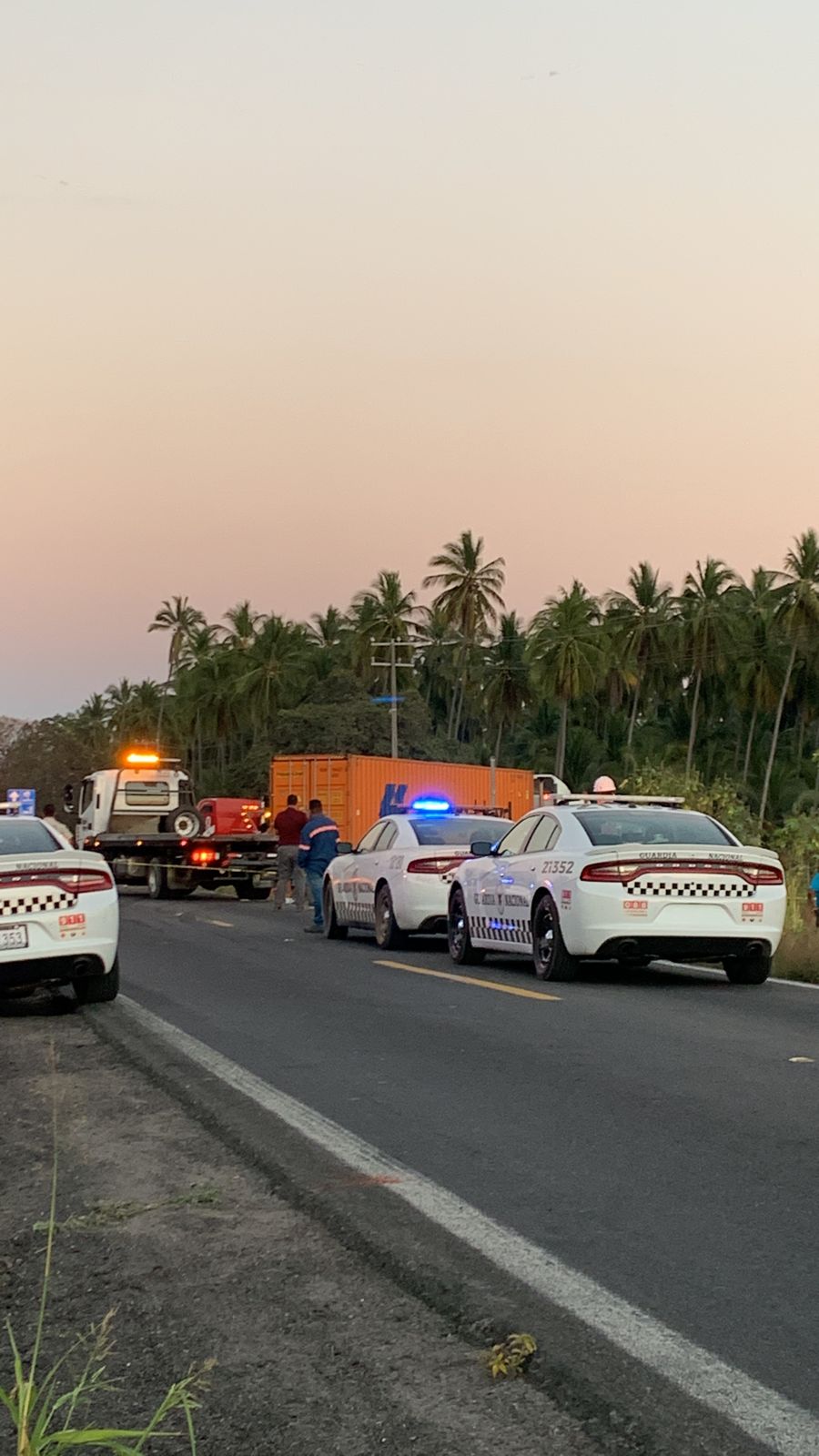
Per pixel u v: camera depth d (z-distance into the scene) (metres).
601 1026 10.43
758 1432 3.62
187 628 118.44
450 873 17.39
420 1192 5.93
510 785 47.97
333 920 19.88
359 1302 4.69
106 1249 5.33
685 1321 4.42
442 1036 10.08
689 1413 3.73
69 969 11.48
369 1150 6.66
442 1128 7.12
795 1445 3.55
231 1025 10.76
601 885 12.88
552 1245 5.21
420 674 106.12
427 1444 3.62
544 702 99.19
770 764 87.12
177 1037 10.10
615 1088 8.08
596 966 15.38
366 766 39.47
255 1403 3.90
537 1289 4.72
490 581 90.25
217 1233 5.51
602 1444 3.59
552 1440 3.63
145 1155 6.80
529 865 14.02
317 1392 3.96
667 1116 7.36
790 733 99.88
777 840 29.30
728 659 89.56
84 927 11.51
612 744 101.06
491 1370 4.08
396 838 18.41
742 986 13.20
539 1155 6.57
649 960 13.47
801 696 91.56
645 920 12.84
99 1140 7.12
